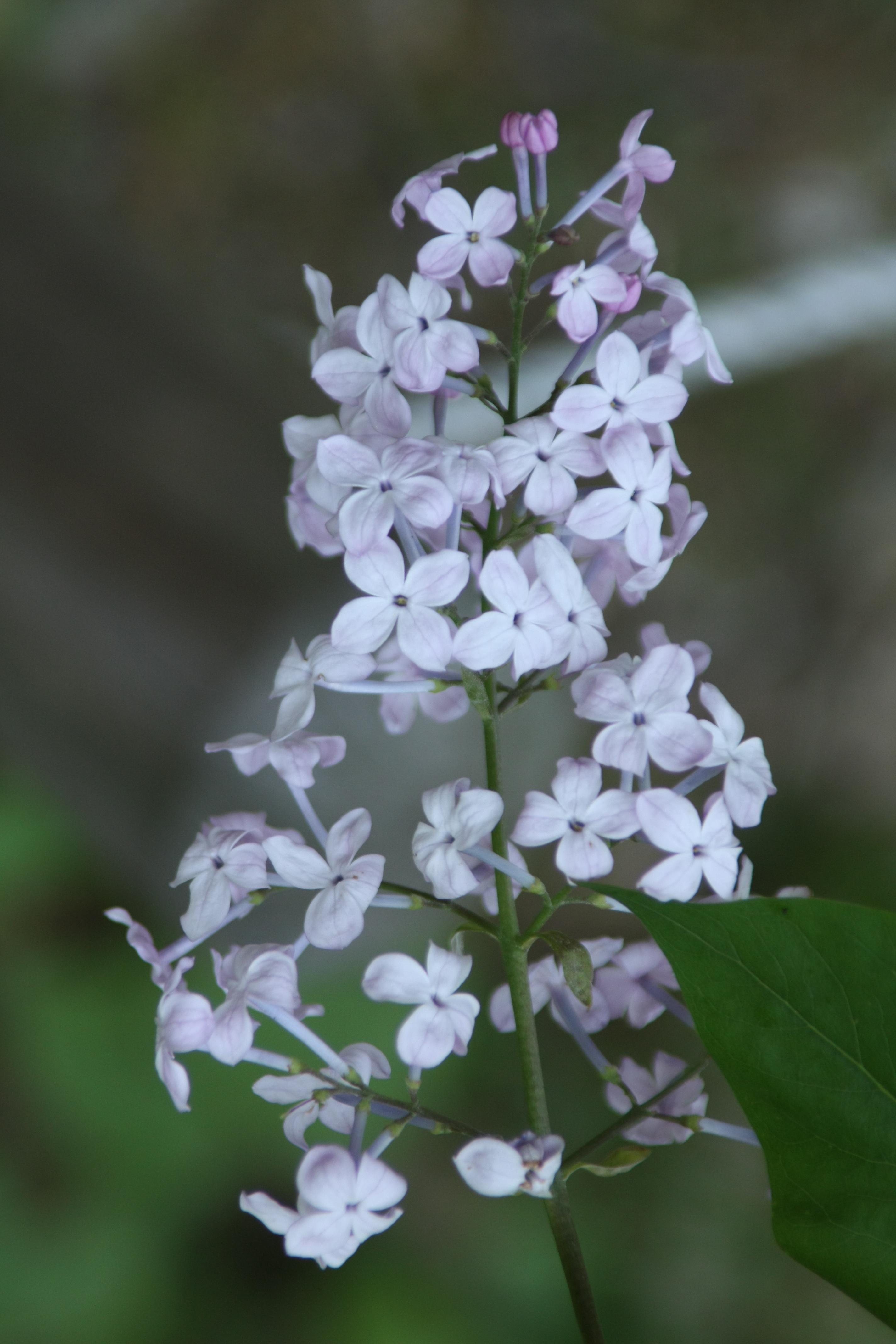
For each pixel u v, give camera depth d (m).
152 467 0.68
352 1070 0.58
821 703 1.14
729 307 1.07
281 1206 0.57
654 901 0.57
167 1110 0.79
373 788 0.69
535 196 0.59
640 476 0.58
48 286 0.70
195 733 0.67
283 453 0.69
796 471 1.24
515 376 0.59
